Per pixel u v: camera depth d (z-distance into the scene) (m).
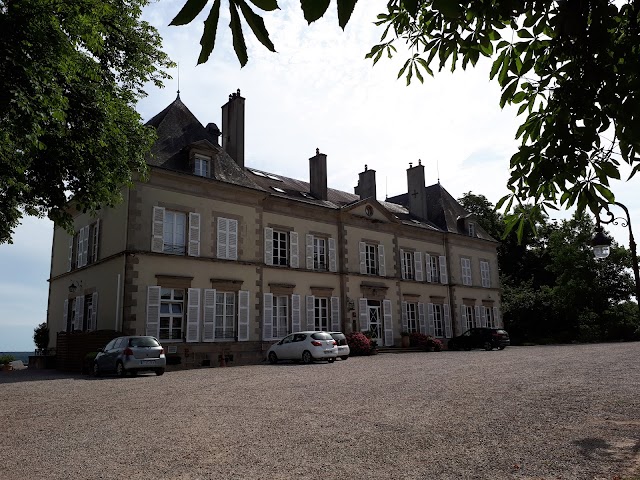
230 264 22.36
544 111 3.22
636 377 11.39
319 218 27.23
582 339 37.62
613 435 6.14
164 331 20.06
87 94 10.27
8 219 11.15
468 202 51.94
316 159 29.44
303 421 7.68
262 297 23.38
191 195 21.58
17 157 8.87
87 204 11.78
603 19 2.54
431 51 3.34
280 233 25.50
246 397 10.48
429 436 6.44
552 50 3.00
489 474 4.82
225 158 24.09
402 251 31.61
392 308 29.83
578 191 3.24
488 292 36.97
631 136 2.72
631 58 2.72
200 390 11.92
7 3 7.50
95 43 9.48
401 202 39.31
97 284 21.33
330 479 4.84
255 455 5.78
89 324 22.25
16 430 7.58
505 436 6.29
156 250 20.09
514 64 3.11
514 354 22.06
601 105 2.85
